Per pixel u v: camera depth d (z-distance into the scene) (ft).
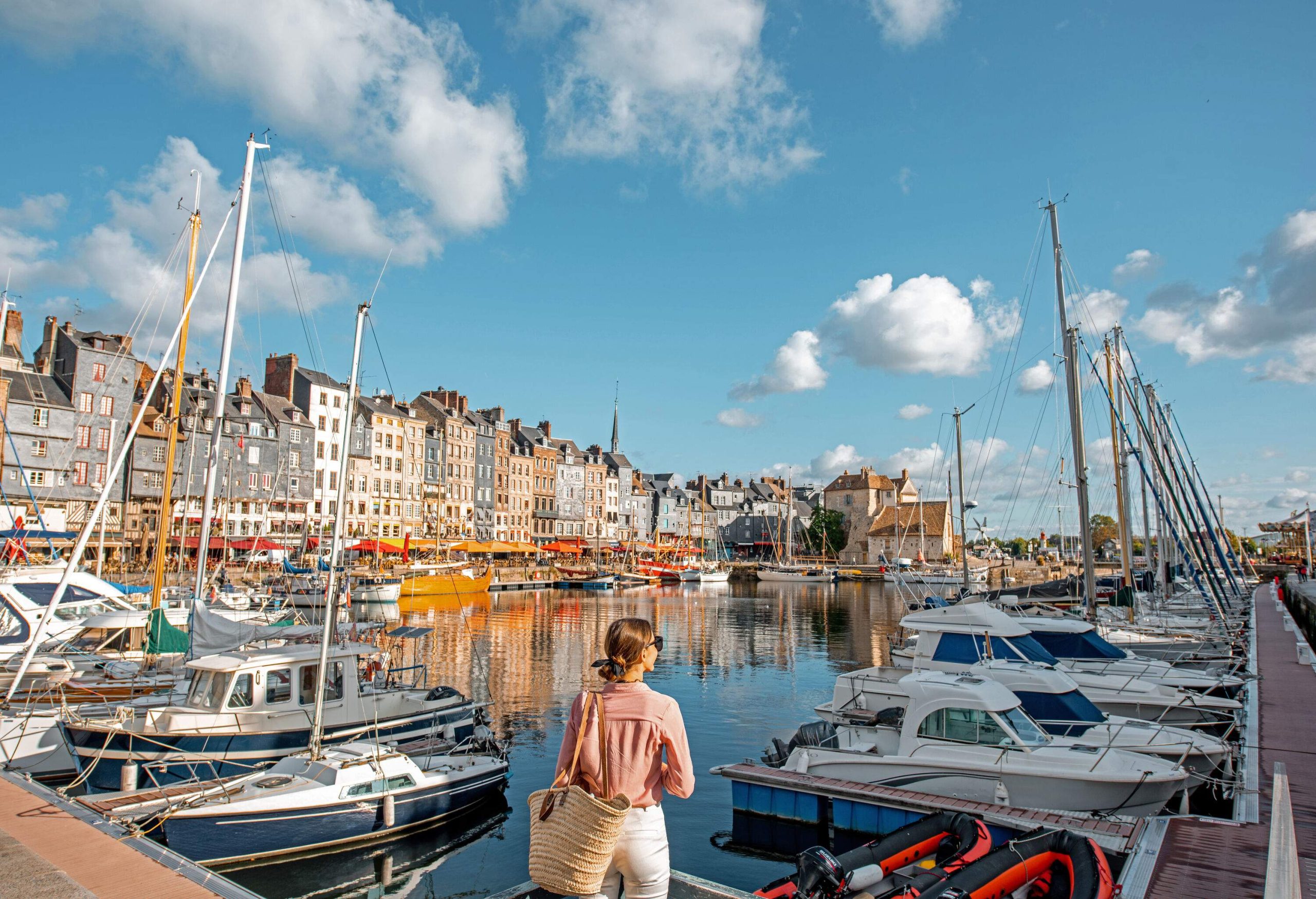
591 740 11.27
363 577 174.70
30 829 24.32
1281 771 25.39
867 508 422.00
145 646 57.72
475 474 333.83
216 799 39.40
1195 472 113.80
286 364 257.75
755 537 494.59
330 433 260.83
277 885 39.40
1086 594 81.00
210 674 49.37
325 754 44.80
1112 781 38.32
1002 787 40.22
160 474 201.98
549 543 359.05
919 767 42.52
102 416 191.93
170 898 19.20
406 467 289.74
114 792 43.06
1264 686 64.39
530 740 66.03
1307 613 121.70
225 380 60.70
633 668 11.83
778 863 41.14
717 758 61.00
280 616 94.12
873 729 49.85
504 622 159.63
